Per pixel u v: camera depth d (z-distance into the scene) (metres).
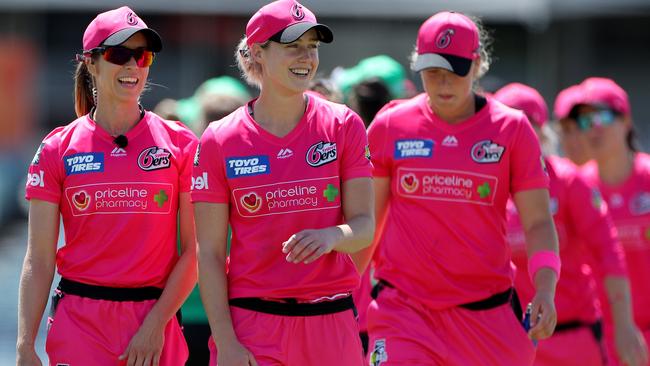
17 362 17.09
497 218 19.00
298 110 16.69
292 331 16.25
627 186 26.61
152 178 17.36
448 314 19.00
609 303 23.83
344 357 16.44
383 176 19.59
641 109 63.22
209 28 60.16
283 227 16.36
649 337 26.30
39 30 63.59
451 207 18.89
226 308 16.28
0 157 60.75
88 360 16.98
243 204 16.44
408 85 26.05
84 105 18.53
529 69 61.31
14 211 58.16
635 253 26.48
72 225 17.44
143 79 17.53
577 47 61.56
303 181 16.41
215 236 16.53
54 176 17.41
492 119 19.02
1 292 43.41
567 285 23.11
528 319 18.53
